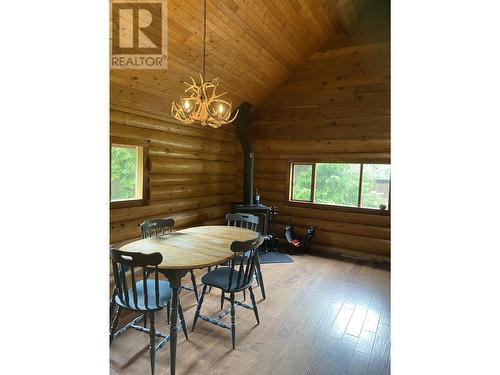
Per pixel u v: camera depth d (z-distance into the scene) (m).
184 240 2.67
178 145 4.54
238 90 4.84
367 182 4.80
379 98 4.56
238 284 2.36
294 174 5.46
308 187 5.32
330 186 5.11
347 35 4.72
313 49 4.95
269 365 2.11
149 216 4.13
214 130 5.36
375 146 4.61
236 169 6.00
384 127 4.53
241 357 2.19
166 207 4.40
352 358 2.21
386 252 4.59
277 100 5.41
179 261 2.07
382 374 2.04
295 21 4.09
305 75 5.12
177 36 3.28
